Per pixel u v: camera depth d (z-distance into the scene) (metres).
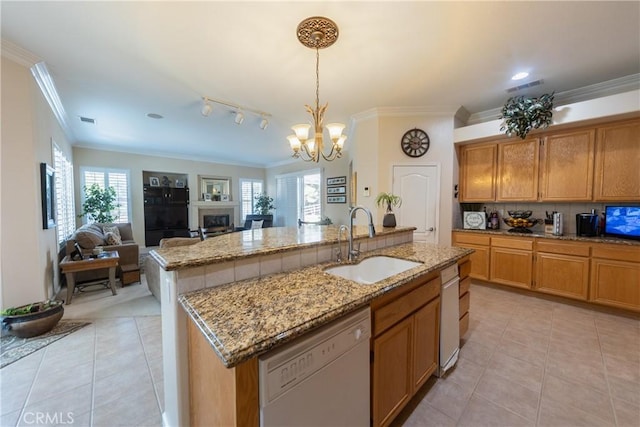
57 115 3.76
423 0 1.78
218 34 2.12
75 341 2.38
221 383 0.92
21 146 2.51
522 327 2.66
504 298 3.43
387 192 3.91
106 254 3.69
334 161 6.87
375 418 1.30
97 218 5.68
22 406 1.62
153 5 1.81
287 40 2.21
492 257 3.72
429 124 3.87
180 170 7.45
